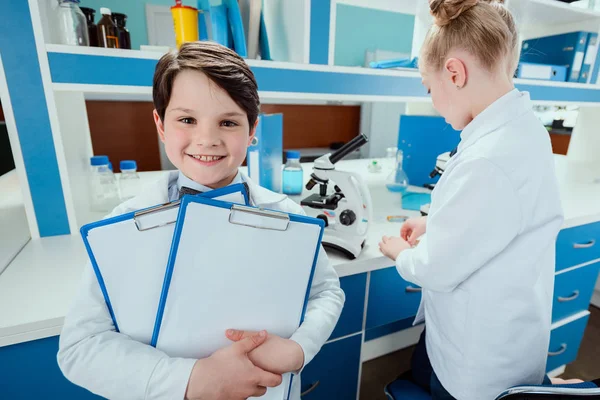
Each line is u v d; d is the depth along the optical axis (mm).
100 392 521
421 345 1104
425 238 807
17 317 701
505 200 672
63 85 983
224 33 1136
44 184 1042
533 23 1907
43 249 997
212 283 525
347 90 1347
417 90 1495
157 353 528
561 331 1524
